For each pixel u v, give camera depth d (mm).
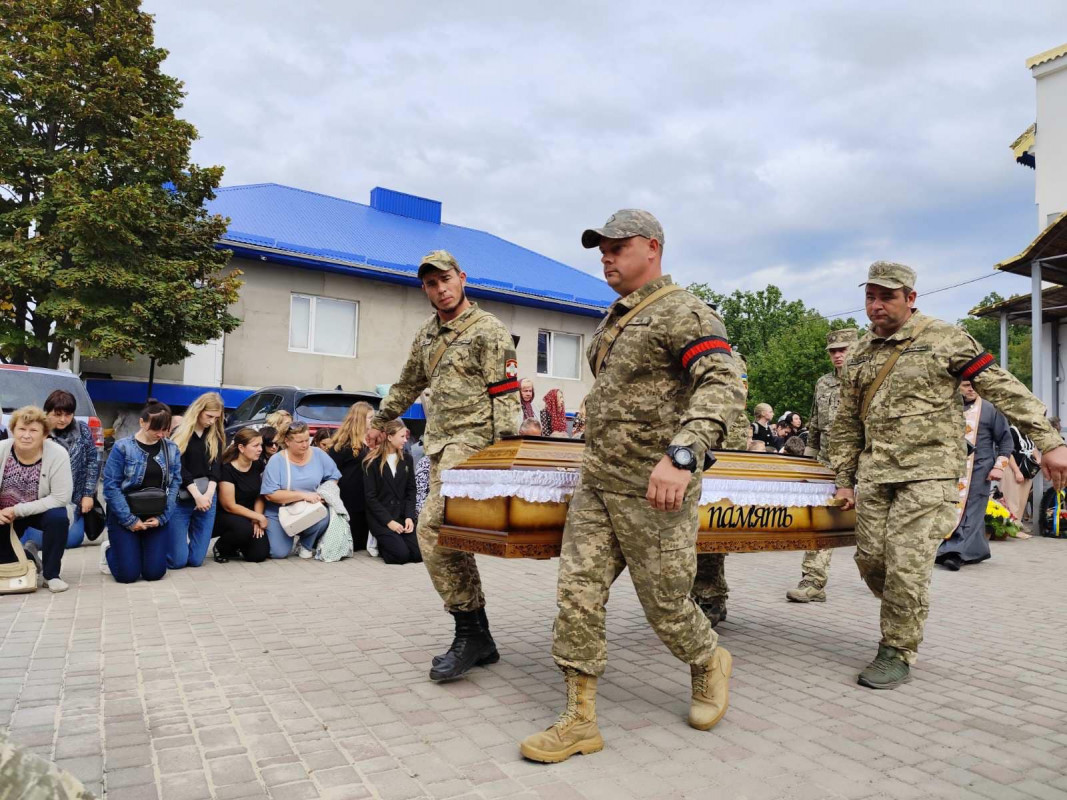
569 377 23859
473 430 4160
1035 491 11570
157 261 15883
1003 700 3910
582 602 3145
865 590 6836
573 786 2861
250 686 3939
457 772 2969
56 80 15258
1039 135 21531
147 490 6535
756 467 4500
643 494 3062
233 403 18062
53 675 4051
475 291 21328
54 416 7660
